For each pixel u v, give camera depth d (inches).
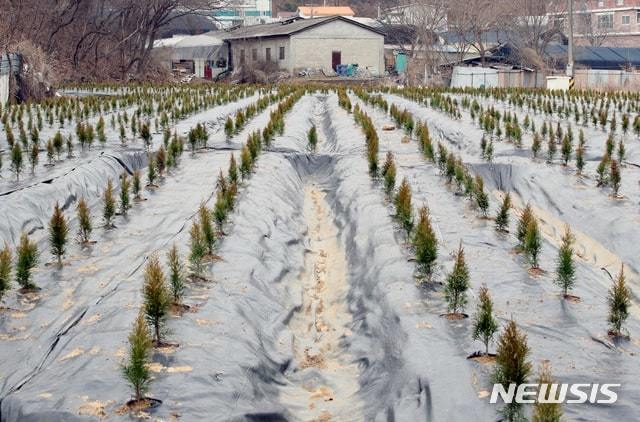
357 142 880.9
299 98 1464.1
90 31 2297.0
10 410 280.2
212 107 1295.5
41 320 367.6
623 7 3435.0
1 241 498.0
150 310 323.9
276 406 314.3
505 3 2682.1
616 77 2122.3
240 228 521.7
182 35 3683.6
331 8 3873.0
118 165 735.7
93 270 436.8
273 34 2696.9
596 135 912.3
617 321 351.6
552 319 373.1
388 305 395.2
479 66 2664.9
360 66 2709.2
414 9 2866.6
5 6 1977.1
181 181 671.8
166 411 281.0
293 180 748.0
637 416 276.5
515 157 787.4
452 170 661.3
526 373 275.6
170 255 394.3
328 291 479.8
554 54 2655.0
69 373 303.9
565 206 631.8
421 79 2583.7
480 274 436.1
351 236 553.3
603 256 542.0
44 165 708.0
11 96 1336.1
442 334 350.3
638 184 657.0
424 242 413.4
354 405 326.3
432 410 289.0
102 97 1507.1
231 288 413.1
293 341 391.5
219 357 327.0
